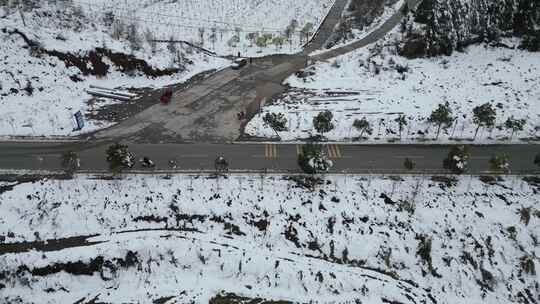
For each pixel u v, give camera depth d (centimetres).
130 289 2734
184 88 4962
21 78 4475
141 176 3472
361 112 4512
